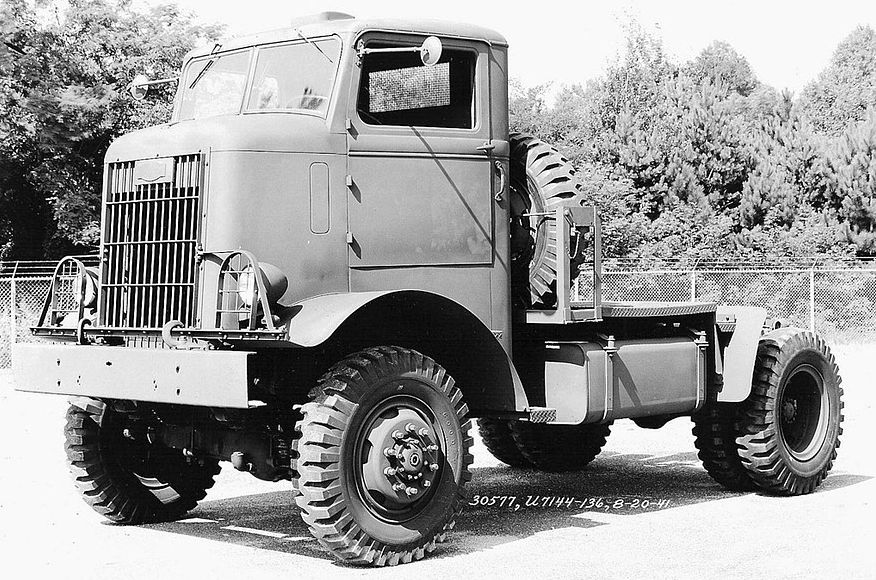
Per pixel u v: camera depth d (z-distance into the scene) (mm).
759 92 57156
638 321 8500
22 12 30062
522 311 7945
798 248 26922
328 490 6422
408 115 7523
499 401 7359
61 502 8750
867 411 14344
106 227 7359
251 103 7668
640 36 37312
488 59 7746
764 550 6969
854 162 27828
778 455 8875
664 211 28156
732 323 8859
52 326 7484
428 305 6945
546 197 7934
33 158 29969
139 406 7316
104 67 30641
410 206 7383
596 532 7590
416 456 6680
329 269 7094
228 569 6531
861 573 6359
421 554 6758
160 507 7988
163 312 7020
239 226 6852
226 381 6273
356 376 6574
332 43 7355
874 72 65562
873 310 25328
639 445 11984
